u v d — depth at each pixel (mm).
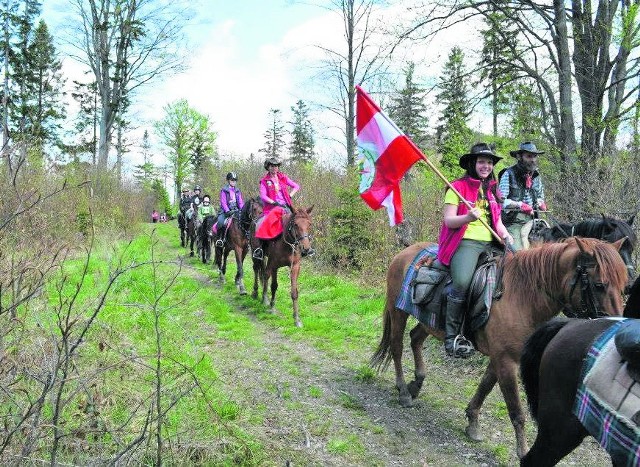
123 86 26031
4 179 4305
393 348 5781
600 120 9398
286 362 6941
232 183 12828
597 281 3568
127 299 8422
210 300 10070
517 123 10930
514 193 6234
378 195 5387
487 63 11430
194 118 47875
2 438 3277
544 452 3123
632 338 2580
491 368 4758
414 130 24562
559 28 10344
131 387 4852
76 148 7824
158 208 45312
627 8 10039
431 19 11250
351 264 12758
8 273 3920
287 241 8992
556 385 3012
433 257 5199
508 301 4305
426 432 5043
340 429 5027
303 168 17562
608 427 2617
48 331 4234
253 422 4918
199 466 3918
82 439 3701
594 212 7668
